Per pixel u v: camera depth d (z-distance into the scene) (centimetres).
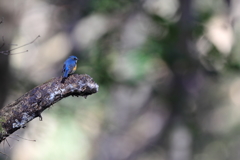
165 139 2217
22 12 1800
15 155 1925
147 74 1477
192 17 1456
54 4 1645
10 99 1442
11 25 1471
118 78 1428
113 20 1647
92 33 1862
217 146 2903
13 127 633
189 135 1838
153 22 1439
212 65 1448
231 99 2703
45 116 1485
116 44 1574
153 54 1348
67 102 1502
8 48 1440
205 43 1443
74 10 1590
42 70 1961
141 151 2344
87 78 684
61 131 1656
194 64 1452
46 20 2058
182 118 1759
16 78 1448
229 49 1528
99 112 1741
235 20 1584
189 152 1870
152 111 2270
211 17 1485
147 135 2333
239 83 2550
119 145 2339
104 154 2322
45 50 2114
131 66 1377
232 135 2938
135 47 1438
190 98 1753
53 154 1958
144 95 2175
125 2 1462
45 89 653
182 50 1419
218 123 2909
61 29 2052
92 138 1994
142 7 1541
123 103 2230
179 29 1415
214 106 2631
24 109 638
